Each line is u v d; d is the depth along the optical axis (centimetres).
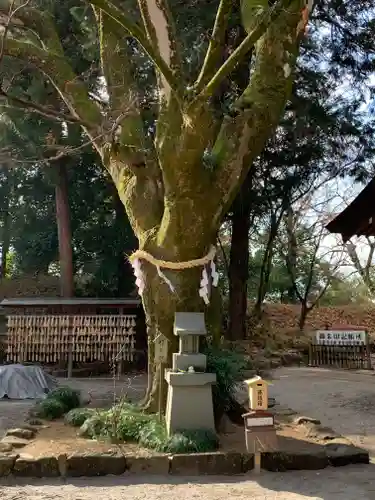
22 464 470
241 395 846
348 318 2042
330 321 1995
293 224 1925
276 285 2169
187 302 593
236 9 992
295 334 1736
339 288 2464
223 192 590
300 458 497
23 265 1928
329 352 1442
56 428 601
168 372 534
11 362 1312
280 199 1689
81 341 1183
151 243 607
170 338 594
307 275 2142
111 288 1666
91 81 959
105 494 423
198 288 599
